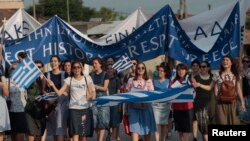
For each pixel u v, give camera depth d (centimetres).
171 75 1255
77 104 1102
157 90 1146
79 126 1105
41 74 1102
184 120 1214
